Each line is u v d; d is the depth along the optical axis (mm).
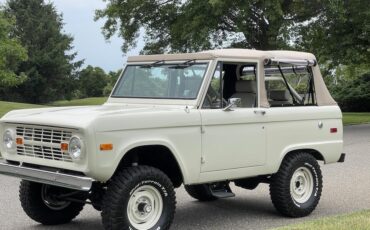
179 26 23875
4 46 22781
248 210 8227
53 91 55906
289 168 7613
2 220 7574
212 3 20812
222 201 8883
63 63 56562
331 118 8234
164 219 6336
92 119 5820
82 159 5824
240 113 7094
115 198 5980
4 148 6805
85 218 7770
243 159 7141
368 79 40688
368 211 7438
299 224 6676
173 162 6617
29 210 7125
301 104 8094
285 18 23547
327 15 23188
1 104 33719
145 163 6785
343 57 24672
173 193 6406
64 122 5973
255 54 7434
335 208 8281
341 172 11578
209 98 6910
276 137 7504
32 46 54781
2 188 9852
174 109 6605
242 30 22922
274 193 7641
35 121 6316
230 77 7773
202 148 6711
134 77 7750
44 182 6184
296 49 24359
